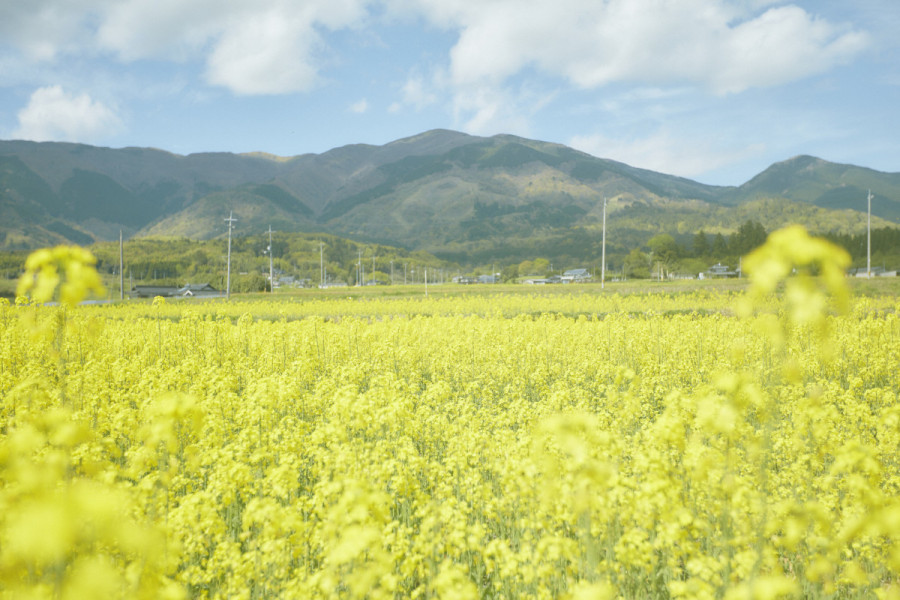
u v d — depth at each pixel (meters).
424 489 5.88
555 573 4.02
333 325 18.41
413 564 3.60
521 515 4.87
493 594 4.48
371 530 2.95
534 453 4.45
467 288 65.25
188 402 4.00
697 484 4.31
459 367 12.65
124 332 15.76
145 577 2.99
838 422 6.82
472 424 6.60
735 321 18.34
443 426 6.71
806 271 1.94
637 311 29.47
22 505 2.69
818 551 4.18
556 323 19.84
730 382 3.41
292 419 6.25
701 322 18.30
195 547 4.27
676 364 12.06
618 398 6.14
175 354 14.05
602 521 3.68
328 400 8.34
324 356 14.04
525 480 4.30
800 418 5.30
